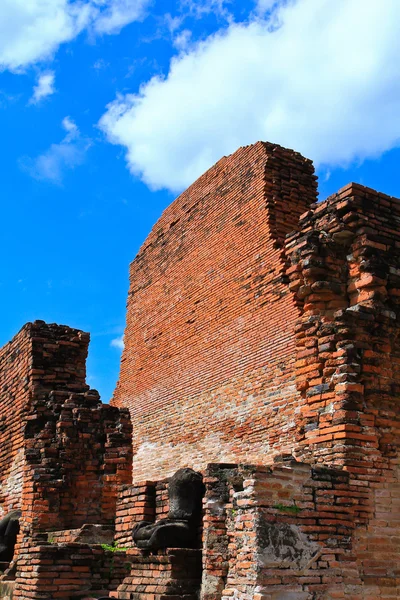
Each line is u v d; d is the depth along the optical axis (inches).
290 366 856.9
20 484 671.1
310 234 438.6
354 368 401.1
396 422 405.4
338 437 388.8
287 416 845.2
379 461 390.3
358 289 426.6
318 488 364.5
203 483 440.8
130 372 1277.1
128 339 1315.2
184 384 1087.6
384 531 377.7
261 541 336.5
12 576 557.0
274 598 327.3
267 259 936.9
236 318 986.7
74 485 648.4
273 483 351.6
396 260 434.3
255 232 971.3
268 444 868.0
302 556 344.8
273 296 914.1
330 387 406.0
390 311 422.6
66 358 731.4
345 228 430.9
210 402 1008.9
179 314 1144.2
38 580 460.1
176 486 442.0
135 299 1320.1
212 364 1020.5
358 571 360.2
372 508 378.3
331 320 424.5
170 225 1239.5
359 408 395.5
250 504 344.8
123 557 481.4
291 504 352.5
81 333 747.4
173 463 1069.8
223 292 1028.5
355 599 351.9
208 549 402.6
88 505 645.9
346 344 406.0
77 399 687.7
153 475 1117.7
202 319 1074.1
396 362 419.2
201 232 1125.1
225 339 1002.7
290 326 871.1
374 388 403.9
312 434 404.8
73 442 663.1
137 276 1331.2
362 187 435.8
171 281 1193.4
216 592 390.0
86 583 471.2
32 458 655.8
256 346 929.5
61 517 628.7
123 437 677.9
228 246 1037.8
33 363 713.6
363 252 424.5
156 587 407.5
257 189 978.7
